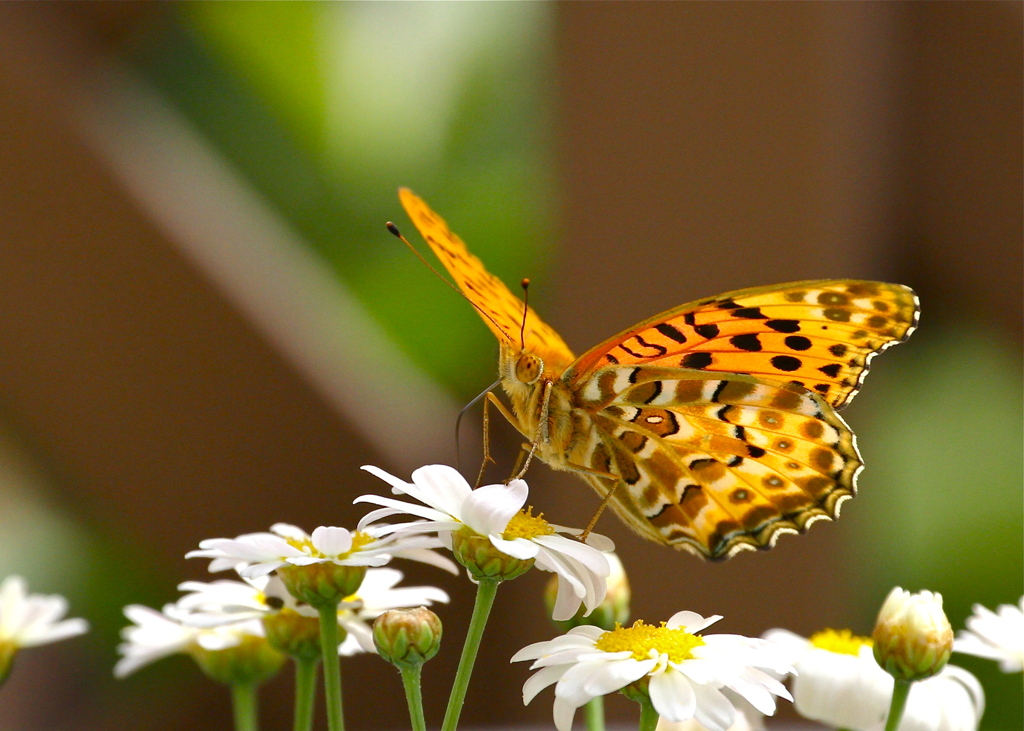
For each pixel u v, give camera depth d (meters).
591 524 0.79
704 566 0.85
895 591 0.78
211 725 0.88
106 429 0.84
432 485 0.77
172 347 0.84
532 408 0.80
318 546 0.77
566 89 0.86
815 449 0.79
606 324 0.85
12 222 0.84
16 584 0.81
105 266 0.84
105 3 0.84
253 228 0.85
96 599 0.87
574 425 0.80
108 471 0.84
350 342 0.85
